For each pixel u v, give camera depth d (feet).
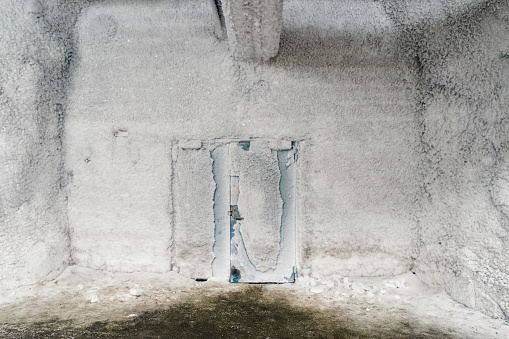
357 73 9.41
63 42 9.12
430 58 8.95
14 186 8.18
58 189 9.28
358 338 6.62
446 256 8.46
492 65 7.27
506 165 6.95
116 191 9.50
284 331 6.89
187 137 9.46
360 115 9.43
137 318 7.30
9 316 7.18
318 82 9.40
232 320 7.33
